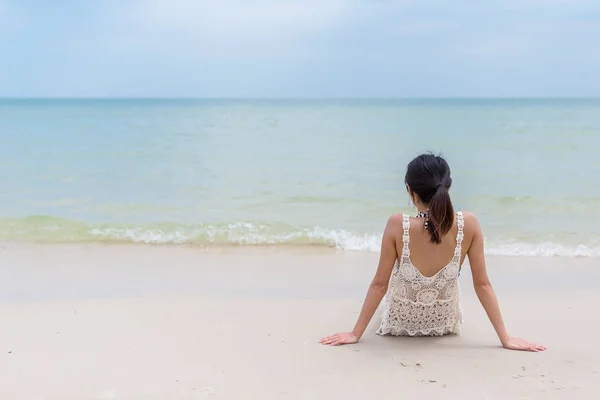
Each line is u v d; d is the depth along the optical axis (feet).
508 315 13.08
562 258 20.03
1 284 16.35
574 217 27.96
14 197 33.83
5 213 29.04
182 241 22.67
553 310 13.50
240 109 195.93
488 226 26.05
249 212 29.94
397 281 10.94
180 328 12.11
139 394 8.83
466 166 46.88
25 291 15.57
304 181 40.45
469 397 8.71
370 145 64.90
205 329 12.06
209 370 9.80
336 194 35.63
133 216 28.63
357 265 18.99
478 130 82.33
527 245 22.00
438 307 11.07
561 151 55.57
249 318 12.88
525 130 79.97
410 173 10.25
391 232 10.36
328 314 13.24
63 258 19.92
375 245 22.08
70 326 12.21
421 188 10.07
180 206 31.50
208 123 104.53
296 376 9.54
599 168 44.24
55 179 40.34
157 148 59.88
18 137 69.62
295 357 10.41
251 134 79.41
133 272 17.94
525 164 47.26
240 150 59.11
